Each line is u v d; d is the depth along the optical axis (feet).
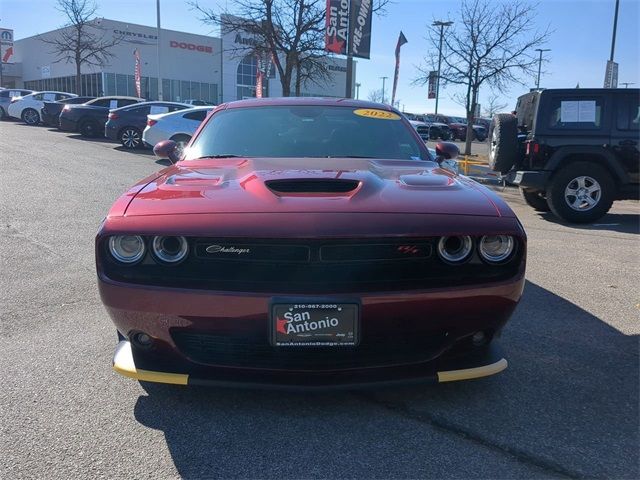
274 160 11.22
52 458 7.70
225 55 169.78
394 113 14.12
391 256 8.18
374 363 8.34
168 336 8.20
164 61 159.63
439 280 8.28
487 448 8.05
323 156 12.08
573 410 9.14
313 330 7.86
